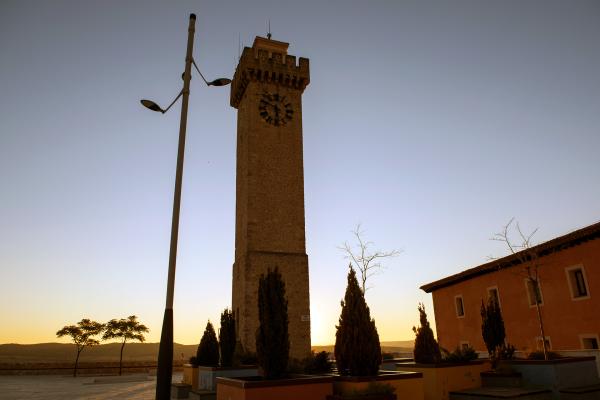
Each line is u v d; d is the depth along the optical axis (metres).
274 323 16.59
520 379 20.11
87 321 67.62
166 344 12.78
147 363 71.38
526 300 37.97
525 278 38.03
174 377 55.00
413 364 21.45
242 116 50.66
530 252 33.56
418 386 16.36
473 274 44.47
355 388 15.26
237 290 44.84
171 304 13.29
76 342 65.50
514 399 17.34
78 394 33.94
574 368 19.58
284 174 46.44
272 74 49.19
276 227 44.22
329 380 15.39
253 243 42.94
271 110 48.34
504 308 40.41
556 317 34.69
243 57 49.81
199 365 30.48
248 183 44.84
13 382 48.88
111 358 142.00
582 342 32.28
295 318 41.38
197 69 16.62
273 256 42.72
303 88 50.81
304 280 42.88
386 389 14.84
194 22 16.81
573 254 33.66
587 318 32.06
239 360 28.20
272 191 45.34
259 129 47.16
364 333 17.02
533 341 36.75
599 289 31.34
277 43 53.12
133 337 68.00
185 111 15.60
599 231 31.31
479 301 43.97
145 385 43.47
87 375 64.31
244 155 47.69
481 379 21.16
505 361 21.30
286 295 41.75
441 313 50.44
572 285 33.75
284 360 16.34
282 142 47.56
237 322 43.38
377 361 16.89
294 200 45.78
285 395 14.45
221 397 16.39
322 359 24.62
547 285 35.88
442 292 50.62
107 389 38.69
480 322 43.53
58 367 66.44
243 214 45.50
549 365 19.17
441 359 22.73
